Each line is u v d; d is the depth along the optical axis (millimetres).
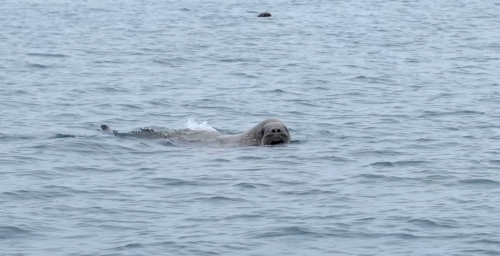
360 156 41688
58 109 56062
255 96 63031
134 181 36406
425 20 140000
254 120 53750
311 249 27812
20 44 98188
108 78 71938
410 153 42312
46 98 60500
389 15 151125
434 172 38031
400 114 54844
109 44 100000
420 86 68250
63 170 38344
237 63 83562
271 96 63062
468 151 42719
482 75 75125
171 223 30484
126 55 89125
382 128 49781
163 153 42344
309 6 173500
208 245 28109
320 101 60812
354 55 91312
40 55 87250
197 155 41969
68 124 50938
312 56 90000
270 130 44812
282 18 143500
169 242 28375
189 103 59656
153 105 58719
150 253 27359
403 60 86875
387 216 31188
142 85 68188
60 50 92438
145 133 46844
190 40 106125
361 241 28562
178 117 54562
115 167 39125
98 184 35812
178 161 40469
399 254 27344
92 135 46688
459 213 31500
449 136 46844
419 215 31219
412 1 187875
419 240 28578
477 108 56812
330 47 99188
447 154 42000
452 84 69312
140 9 162750
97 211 31859
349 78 73125
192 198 33750
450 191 34812
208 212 31844
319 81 71125
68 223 30406
